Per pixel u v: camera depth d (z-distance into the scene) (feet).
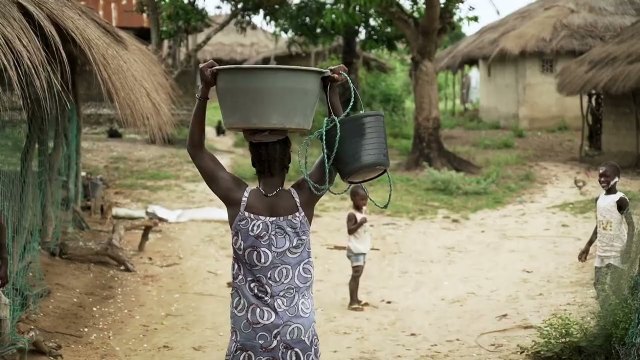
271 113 10.80
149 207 40.81
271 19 66.44
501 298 26.89
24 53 17.26
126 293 26.66
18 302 20.81
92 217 38.78
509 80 89.71
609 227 21.20
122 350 21.04
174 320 24.13
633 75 53.11
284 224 10.93
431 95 59.98
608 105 63.87
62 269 27.55
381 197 48.21
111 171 54.08
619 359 17.78
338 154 11.15
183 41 78.64
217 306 25.88
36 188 24.67
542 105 86.63
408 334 23.03
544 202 47.44
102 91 23.99
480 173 58.49
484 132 86.74
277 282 10.82
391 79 98.48
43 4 21.17
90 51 22.00
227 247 34.63
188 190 48.11
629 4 85.05
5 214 20.38
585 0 84.94
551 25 83.25
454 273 31.09
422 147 60.23
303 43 75.46
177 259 32.14
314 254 34.40
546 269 31.14
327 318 24.77
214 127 87.61
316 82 11.11
